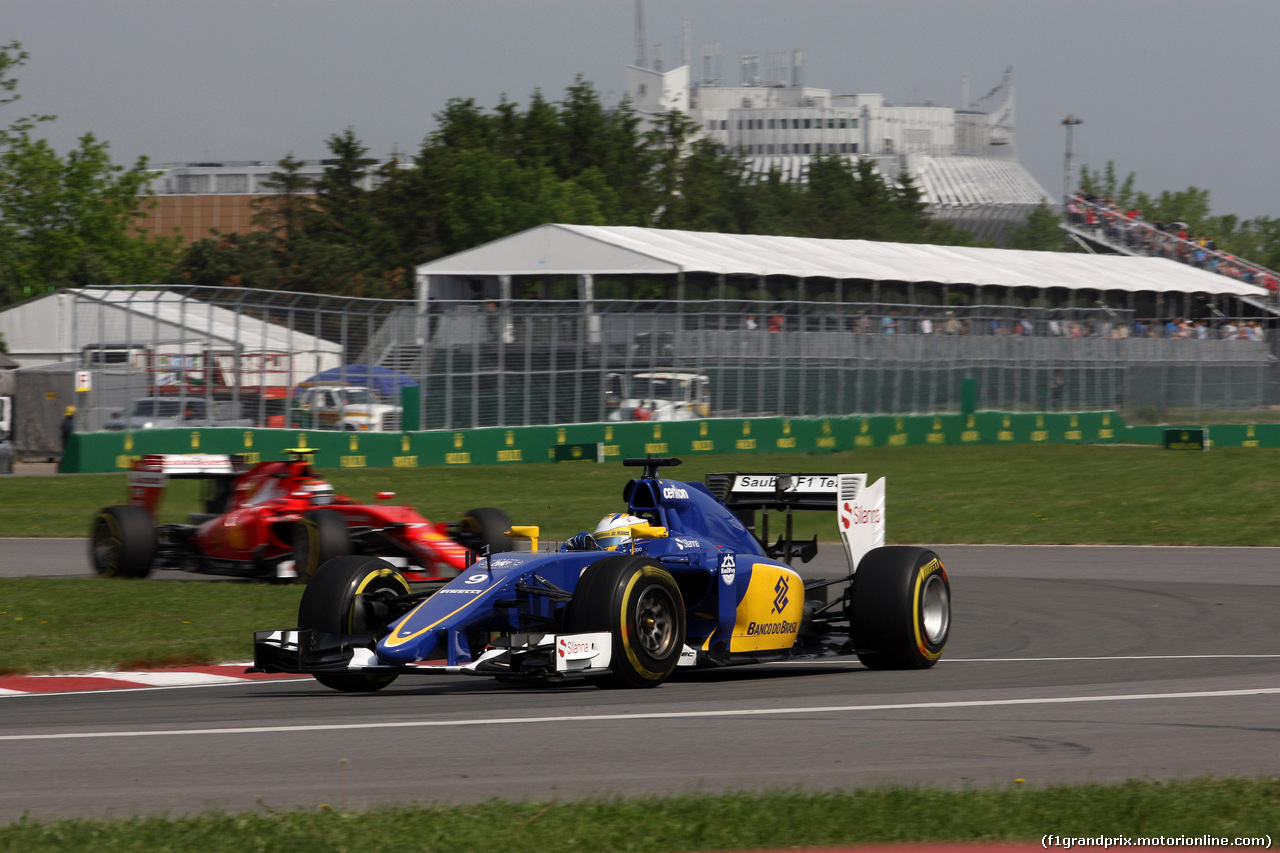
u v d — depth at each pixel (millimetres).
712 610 33562
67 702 31344
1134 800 20250
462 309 121812
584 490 104375
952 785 21906
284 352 113750
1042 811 19672
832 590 55281
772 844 18172
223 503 56188
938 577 36625
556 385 125812
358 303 124062
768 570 34625
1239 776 22531
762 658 34094
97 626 43500
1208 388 171625
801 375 139250
